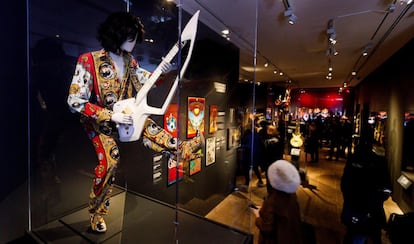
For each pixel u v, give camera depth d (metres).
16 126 1.41
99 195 1.39
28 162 1.47
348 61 5.34
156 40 2.14
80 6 1.66
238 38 3.51
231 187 3.71
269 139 4.02
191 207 2.94
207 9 2.52
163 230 1.50
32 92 1.47
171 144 1.56
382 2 2.42
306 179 5.10
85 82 1.26
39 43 1.48
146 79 1.50
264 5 2.48
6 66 1.35
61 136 1.62
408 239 2.14
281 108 7.44
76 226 1.51
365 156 2.46
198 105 2.86
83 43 1.71
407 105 3.74
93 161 1.83
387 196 2.32
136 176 2.24
